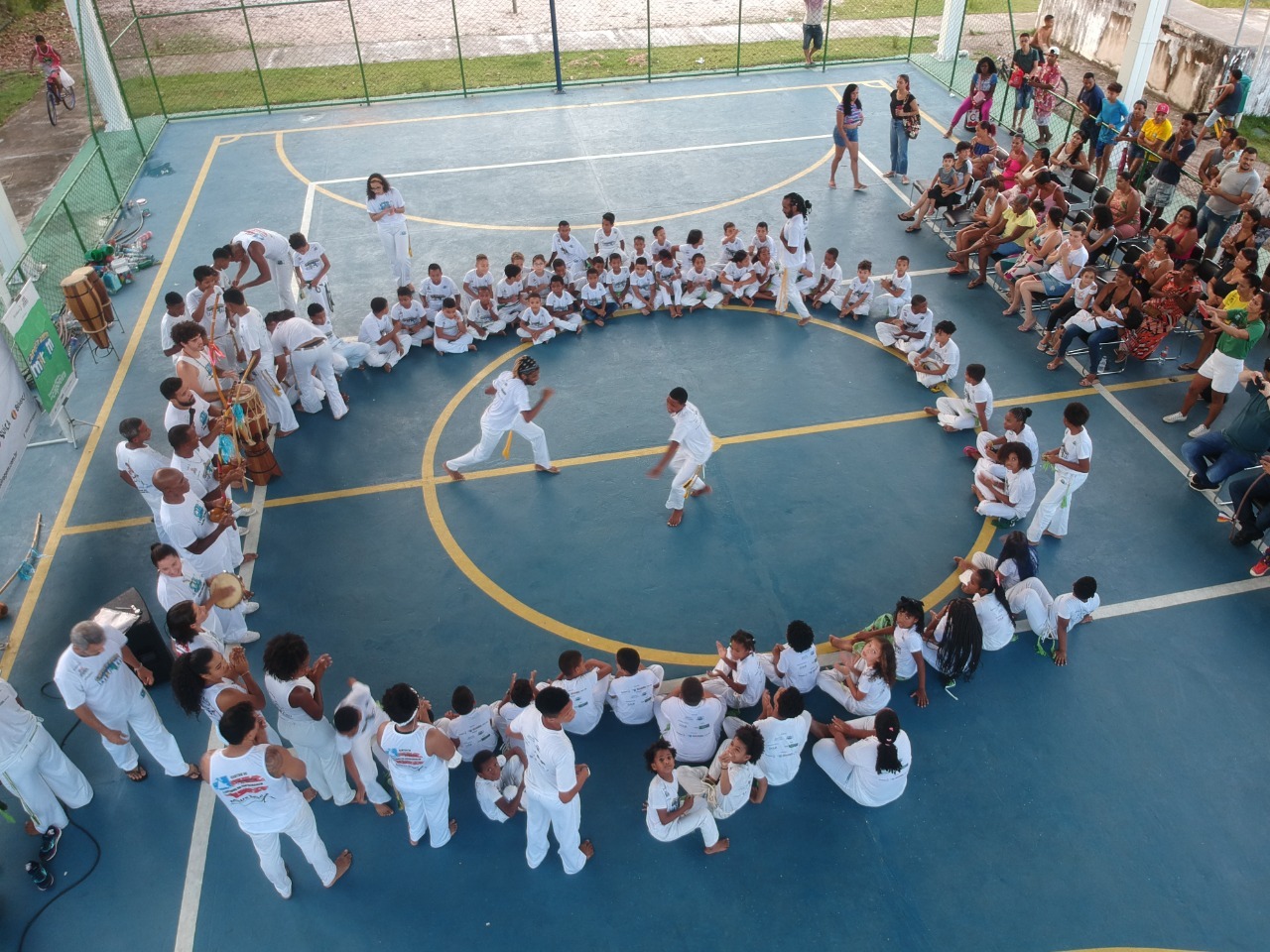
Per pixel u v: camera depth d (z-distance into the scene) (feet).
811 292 49.19
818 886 24.88
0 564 35.42
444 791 24.38
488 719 26.71
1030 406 42.01
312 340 40.29
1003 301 49.62
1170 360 44.70
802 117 71.31
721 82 78.38
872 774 25.82
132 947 23.89
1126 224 49.49
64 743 29.09
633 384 44.09
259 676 30.76
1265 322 41.27
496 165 65.05
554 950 23.59
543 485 38.37
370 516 36.96
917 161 64.39
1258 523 33.65
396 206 48.47
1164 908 24.29
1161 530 35.65
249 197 61.41
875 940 23.68
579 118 72.18
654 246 48.65
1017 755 28.07
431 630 32.09
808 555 34.81
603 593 33.40
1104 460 38.96
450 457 39.88
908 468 38.86
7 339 35.47
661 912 24.35
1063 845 25.75
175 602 28.22
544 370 45.14
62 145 74.33
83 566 35.17
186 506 29.91
